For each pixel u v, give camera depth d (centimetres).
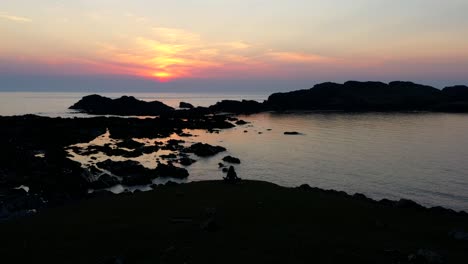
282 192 3016
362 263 1617
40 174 4969
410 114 14750
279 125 11569
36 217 2486
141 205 2627
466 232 2111
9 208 3459
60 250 1820
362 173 5391
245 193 2936
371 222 2306
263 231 2020
